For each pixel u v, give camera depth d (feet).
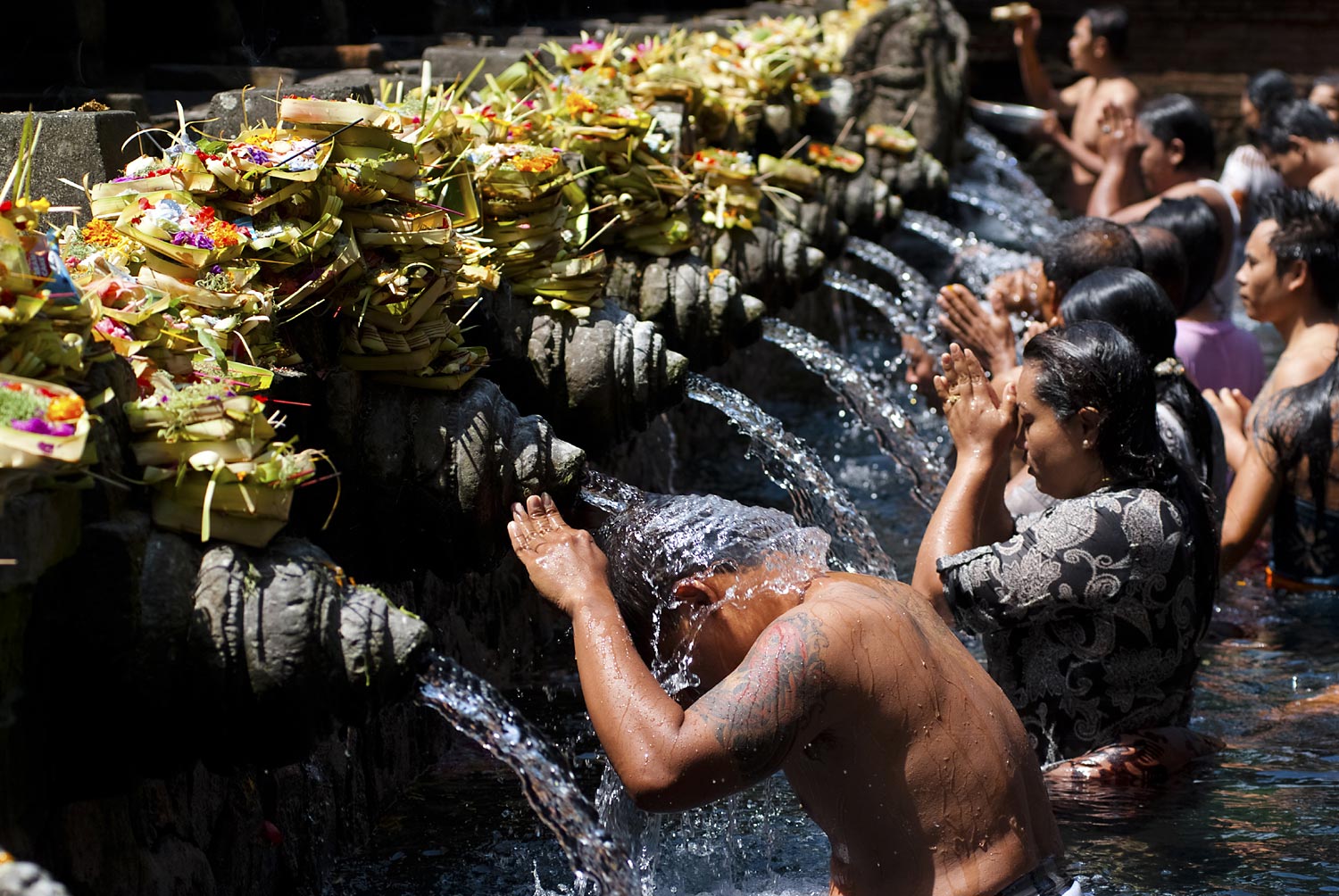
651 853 9.69
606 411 11.28
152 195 8.34
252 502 6.67
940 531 10.36
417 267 9.11
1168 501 10.19
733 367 22.49
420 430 9.06
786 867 9.48
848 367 16.76
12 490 5.96
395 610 6.79
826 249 21.04
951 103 29.58
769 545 7.80
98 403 6.49
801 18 27.58
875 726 7.23
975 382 10.50
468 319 10.67
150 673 6.41
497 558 9.70
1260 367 18.28
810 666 7.06
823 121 24.27
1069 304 12.30
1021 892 7.33
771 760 7.01
